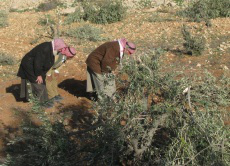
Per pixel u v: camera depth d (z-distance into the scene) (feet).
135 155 15.96
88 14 51.70
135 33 43.50
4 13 56.95
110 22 50.70
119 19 51.08
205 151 13.64
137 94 15.74
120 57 21.61
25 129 14.90
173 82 15.57
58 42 22.57
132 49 21.45
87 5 52.31
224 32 41.39
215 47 36.06
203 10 49.14
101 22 50.42
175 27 44.73
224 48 35.35
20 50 37.83
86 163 15.24
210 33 41.27
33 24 52.34
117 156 15.87
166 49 35.55
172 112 15.11
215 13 49.47
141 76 15.58
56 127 14.90
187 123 14.15
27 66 22.84
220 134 13.73
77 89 27.30
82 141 15.57
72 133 15.60
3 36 44.68
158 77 15.69
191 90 15.39
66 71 30.86
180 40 38.58
